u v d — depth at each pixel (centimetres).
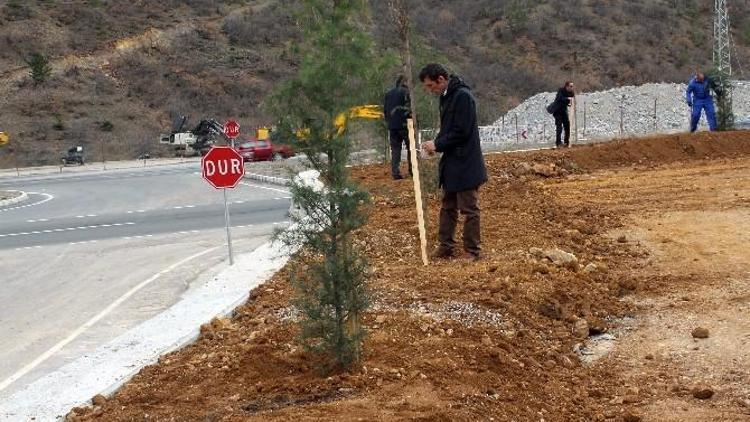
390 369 580
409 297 764
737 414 556
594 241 1099
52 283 1251
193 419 525
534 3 6394
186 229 1698
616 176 1723
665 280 905
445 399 529
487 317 718
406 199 1297
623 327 771
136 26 6066
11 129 4794
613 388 621
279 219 1753
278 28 6200
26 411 583
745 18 6406
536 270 870
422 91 1412
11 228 1892
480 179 902
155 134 4934
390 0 1027
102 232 1738
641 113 3681
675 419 554
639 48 5881
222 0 6762
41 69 5256
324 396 540
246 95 5422
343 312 587
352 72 557
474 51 5725
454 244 953
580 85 5372
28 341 939
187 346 720
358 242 1027
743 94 3844
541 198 1418
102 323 999
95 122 4966
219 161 1196
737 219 1198
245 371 611
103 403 589
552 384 614
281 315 771
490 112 4703
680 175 1697
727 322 747
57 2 6219
